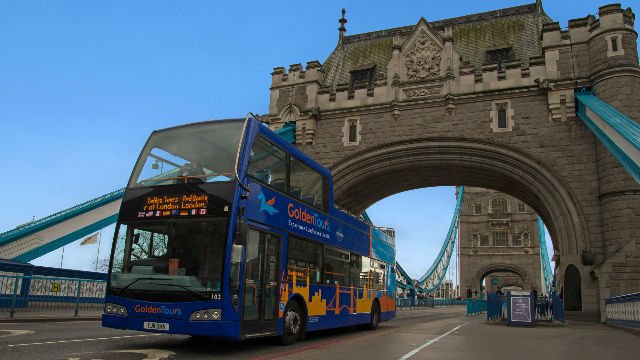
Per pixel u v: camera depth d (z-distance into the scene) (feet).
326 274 46.85
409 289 182.09
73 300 67.21
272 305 37.24
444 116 91.86
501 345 40.11
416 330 56.49
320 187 47.60
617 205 75.41
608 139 70.38
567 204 81.05
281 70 105.50
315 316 43.98
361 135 96.78
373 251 61.57
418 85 94.53
